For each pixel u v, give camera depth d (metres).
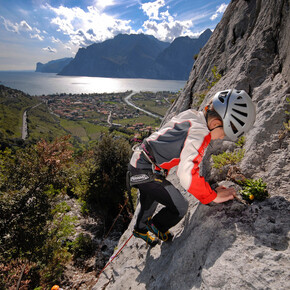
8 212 4.74
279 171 1.78
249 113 1.48
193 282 1.53
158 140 1.61
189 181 1.43
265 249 1.31
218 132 1.61
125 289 2.34
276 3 3.14
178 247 2.01
